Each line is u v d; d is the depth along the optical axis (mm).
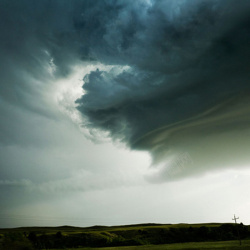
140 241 96688
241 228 109375
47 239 96000
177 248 54562
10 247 51969
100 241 97062
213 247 52156
